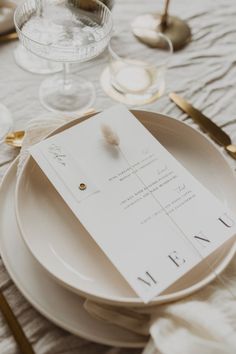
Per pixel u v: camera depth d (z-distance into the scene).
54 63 0.51
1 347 0.31
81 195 0.34
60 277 0.29
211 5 0.61
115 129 0.39
